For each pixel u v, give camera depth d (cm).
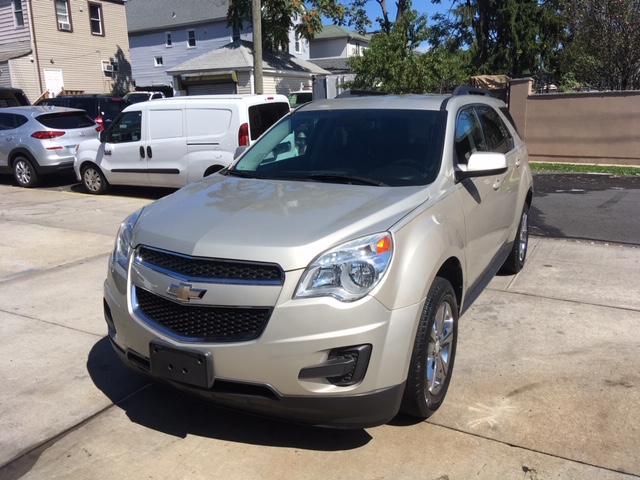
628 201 994
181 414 363
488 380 394
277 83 2606
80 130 1273
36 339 474
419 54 1738
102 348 457
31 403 377
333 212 328
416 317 307
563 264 651
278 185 391
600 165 1433
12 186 1279
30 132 1215
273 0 2539
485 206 445
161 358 310
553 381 391
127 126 1088
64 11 2845
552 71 2641
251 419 355
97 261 688
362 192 363
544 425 340
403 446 324
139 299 333
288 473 304
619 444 321
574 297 547
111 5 3095
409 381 317
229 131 989
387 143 421
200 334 303
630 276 603
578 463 306
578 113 1441
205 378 297
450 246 348
